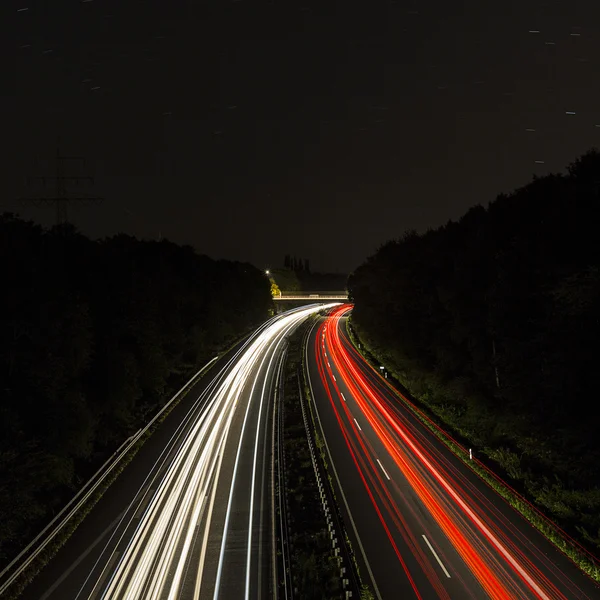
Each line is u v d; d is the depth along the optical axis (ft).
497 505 86.89
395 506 86.89
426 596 62.18
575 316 77.25
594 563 66.69
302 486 96.89
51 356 82.48
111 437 112.57
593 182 88.58
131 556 71.31
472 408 118.21
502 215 131.03
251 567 69.10
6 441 70.74
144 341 141.08
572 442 78.02
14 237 89.61
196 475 100.78
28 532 74.13
